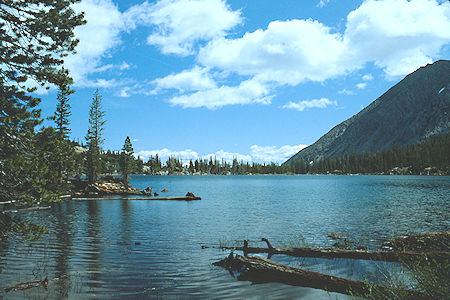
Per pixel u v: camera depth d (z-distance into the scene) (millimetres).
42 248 13914
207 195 55219
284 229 19938
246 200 43781
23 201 9477
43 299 8117
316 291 8812
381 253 11641
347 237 16875
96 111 71250
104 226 20703
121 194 53156
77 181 55625
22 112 9812
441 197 43781
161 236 17422
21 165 9211
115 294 8594
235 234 18203
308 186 90625
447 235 12641
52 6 10867
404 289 7836
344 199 43438
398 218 24359
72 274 10344
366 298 8141
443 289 7207
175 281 9773
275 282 9641
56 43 10805
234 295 8594
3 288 8844
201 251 13875
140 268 11172
